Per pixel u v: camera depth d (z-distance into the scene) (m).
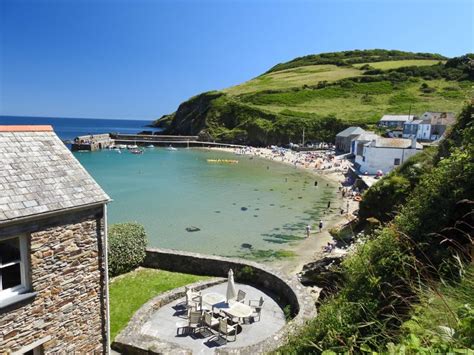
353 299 6.33
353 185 51.94
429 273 5.80
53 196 9.88
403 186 19.42
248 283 16.61
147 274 17.73
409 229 6.79
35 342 9.47
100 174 62.41
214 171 67.75
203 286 15.87
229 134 115.50
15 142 10.55
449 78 127.19
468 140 8.00
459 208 6.62
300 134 105.44
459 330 3.25
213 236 30.75
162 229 32.34
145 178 59.03
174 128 147.50
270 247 28.28
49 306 9.77
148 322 12.95
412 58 179.62
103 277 11.36
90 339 11.07
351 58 186.25
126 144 113.12
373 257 6.86
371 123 98.81
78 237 10.46
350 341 4.88
